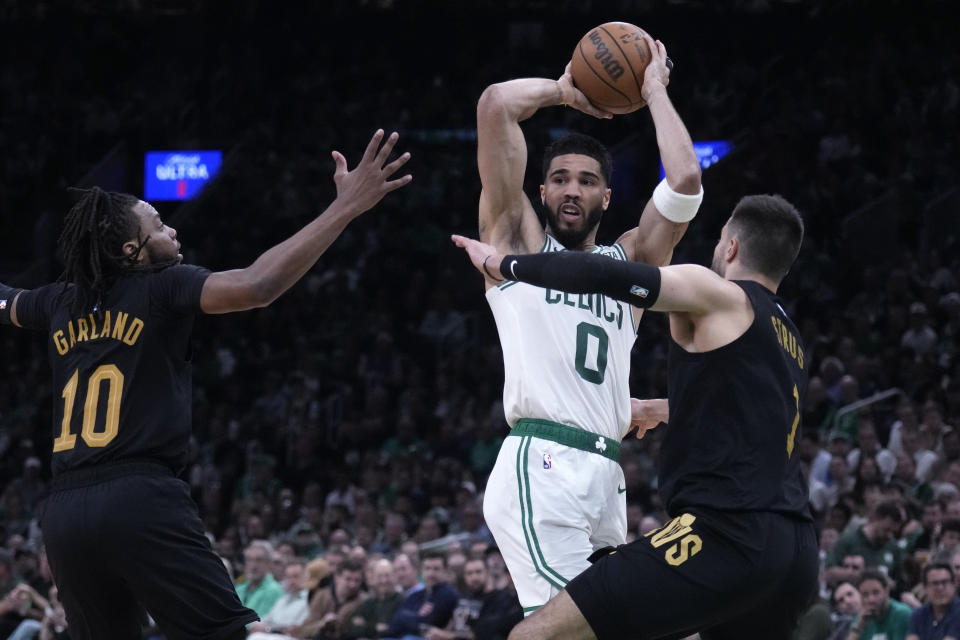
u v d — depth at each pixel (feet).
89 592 19.90
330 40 121.90
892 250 90.12
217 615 19.77
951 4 109.09
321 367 87.86
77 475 19.71
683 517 19.36
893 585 44.32
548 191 24.90
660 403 26.61
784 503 19.24
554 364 23.40
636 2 115.85
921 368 67.87
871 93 100.89
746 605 19.12
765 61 112.68
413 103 116.06
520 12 118.73
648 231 24.44
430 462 71.61
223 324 96.99
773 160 98.22
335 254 102.73
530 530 22.71
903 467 56.03
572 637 19.27
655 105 23.90
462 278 99.04
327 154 112.57
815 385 66.49
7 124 121.49
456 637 44.80
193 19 124.16
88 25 126.11
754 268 20.90
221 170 114.32
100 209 20.45
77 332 20.43
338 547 55.11
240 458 81.10
